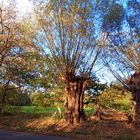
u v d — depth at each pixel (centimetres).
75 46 2858
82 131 2583
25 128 2820
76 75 2925
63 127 2789
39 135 2339
